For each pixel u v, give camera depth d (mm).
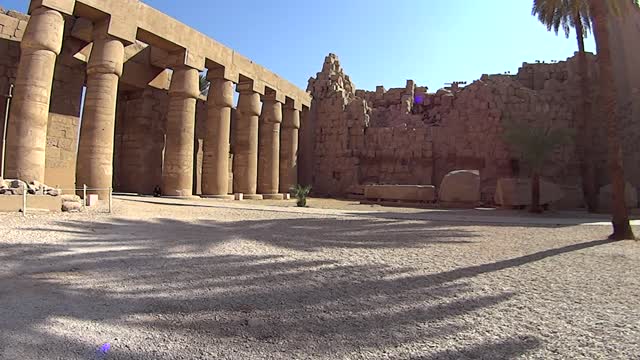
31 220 9312
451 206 22906
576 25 25250
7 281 4883
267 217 13758
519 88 30422
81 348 3201
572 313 4215
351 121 33844
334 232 10367
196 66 20500
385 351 3268
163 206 15430
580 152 28938
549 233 11289
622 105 29828
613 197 10547
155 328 3705
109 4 15695
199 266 6129
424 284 5383
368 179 33219
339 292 4965
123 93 23844
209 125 22844
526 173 29188
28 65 13453
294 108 30859
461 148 30844
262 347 3340
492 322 3941
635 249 8461
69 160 18594
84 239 7742
